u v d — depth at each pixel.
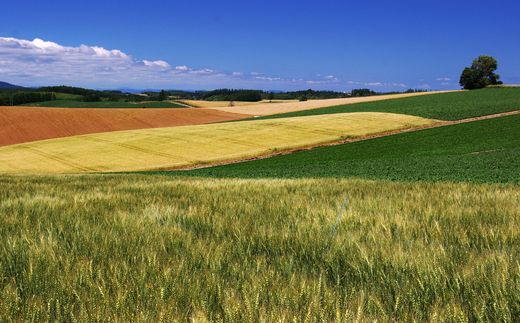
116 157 41.97
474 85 113.12
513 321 2.25
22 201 7.04
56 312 2.34
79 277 2.78
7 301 2.37
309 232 4.05
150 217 5.23
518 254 3.23
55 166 38.69
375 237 3.80
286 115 83.62
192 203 6.82
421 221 4.64
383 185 10.11
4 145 58.75
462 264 3.02
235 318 2.15
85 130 69.50
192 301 2.38
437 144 37.69
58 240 3.98
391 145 39.72
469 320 2.25
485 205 5.96
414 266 2.89
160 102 137.62
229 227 4.52
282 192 8.46
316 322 2.11
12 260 3.24
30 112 76.81
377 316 2.26
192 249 3.46
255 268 3.12
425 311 2.32
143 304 2.43
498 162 22.08
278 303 2.36
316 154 38.62
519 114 51.94
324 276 2.79
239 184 10.70
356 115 62.72
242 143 46.34
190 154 41.97
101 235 4.11
